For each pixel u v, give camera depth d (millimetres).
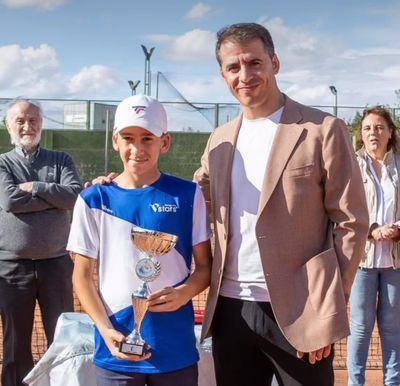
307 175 2658
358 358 4539
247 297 2742
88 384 3207
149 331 2625
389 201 4445
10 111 4355
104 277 2680
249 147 2803
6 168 4270
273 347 2715
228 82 2797
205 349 3307
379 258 4438
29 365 4305
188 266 2762
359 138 4871
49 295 4258
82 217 2701
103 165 16547
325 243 2736
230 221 2791
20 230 4168
